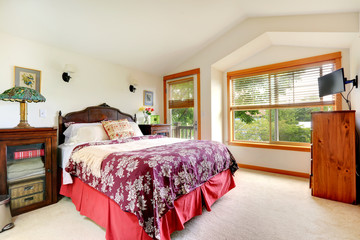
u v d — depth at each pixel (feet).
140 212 3.85
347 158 6.70
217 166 6.69
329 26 7.55
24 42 7.55
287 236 4.85
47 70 8.20
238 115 12.56
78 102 9.29
